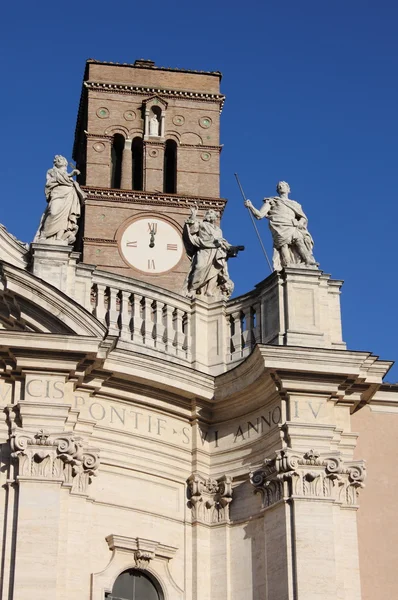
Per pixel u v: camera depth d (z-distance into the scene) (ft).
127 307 126.11
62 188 126.00
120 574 119.55
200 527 123.44
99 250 214.28
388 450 126.72
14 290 116.98
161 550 120.98
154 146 225.15
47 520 112.78
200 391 124.98
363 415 127.44
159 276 214.07
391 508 124.47
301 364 120.37
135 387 123.34
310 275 126.31
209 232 132.67
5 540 112.27
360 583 120.16
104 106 227.40
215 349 128.16
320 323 125.08
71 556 115.34
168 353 126.11
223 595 121.19
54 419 116.57
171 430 125.49
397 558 122.52
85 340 116.88
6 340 116.26
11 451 115.55
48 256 123.34
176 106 229.86
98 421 121.49
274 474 119.55
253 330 127.54
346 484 121.29
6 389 118.52
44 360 117.70
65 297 116.98
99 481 120.16
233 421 126.41
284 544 116.78
